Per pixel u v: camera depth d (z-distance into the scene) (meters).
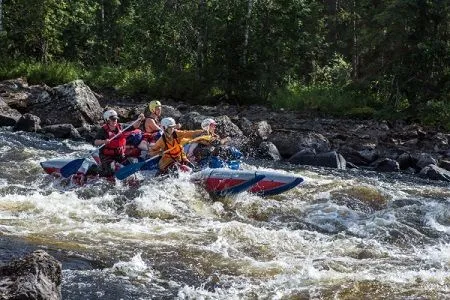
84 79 43.28
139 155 17.98
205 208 15.41
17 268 7.57
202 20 40.06
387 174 22.92
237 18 39.50
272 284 10.02
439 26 35.97
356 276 10.39
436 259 11.66
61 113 29.23
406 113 35.16
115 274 10.04
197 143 18.00
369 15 40.84
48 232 12.09
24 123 27.45
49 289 7.46
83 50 51.00
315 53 42.12
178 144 17.25
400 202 16.72
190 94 39.81
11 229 12.06
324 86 39.75
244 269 10.70
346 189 17.70
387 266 11.10
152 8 42.75
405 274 10.53
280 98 37.44
